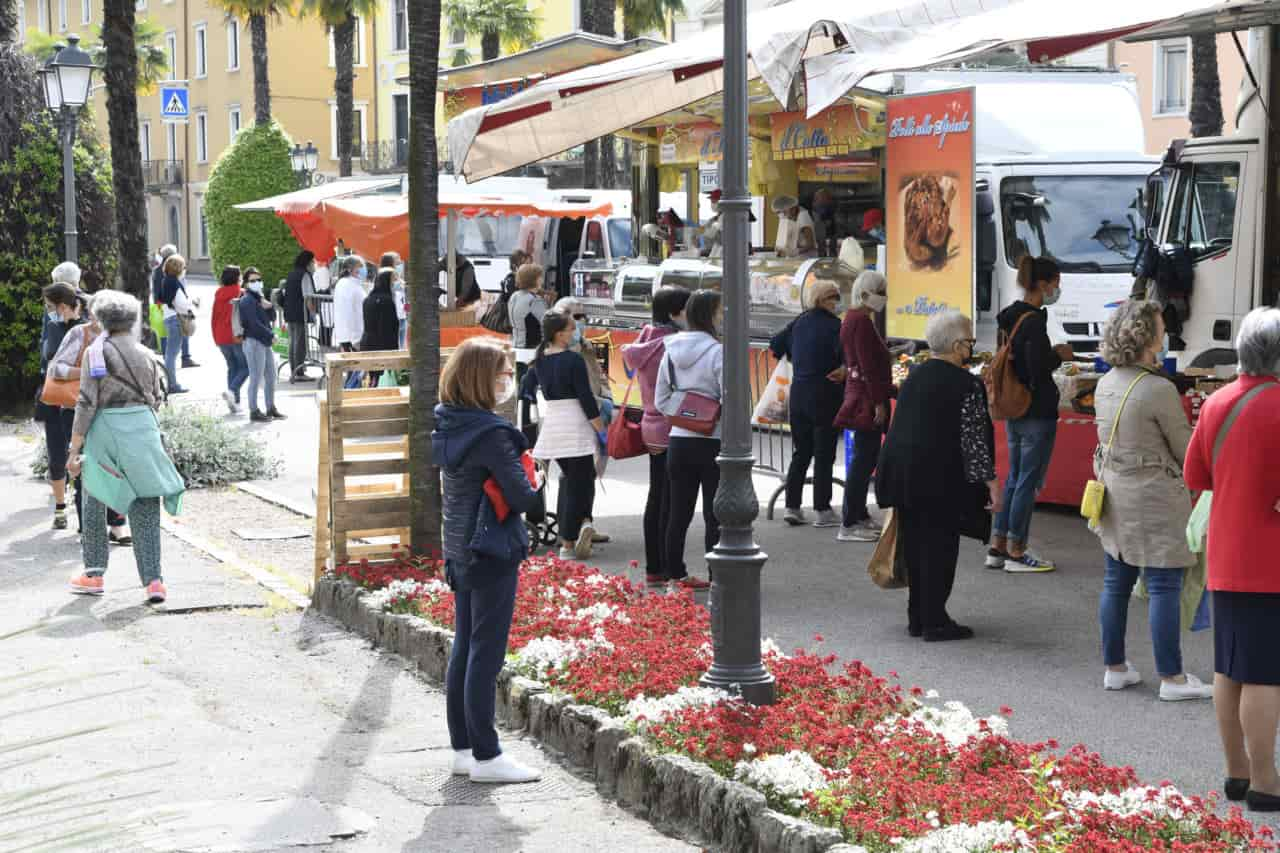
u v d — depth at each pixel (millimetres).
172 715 7316
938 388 8328
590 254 25781
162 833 5016
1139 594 7242
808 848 5070
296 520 13141
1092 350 15664
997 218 15805
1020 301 10000
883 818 5125
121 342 9680
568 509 10852
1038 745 5801
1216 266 14398
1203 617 7246
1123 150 16484
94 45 52375
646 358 9906
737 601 6699
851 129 16172
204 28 67688
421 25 9523
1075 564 10383
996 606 9250
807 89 9820
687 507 9641
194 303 24109
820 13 10617
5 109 20297
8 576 10727
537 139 14148
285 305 25203
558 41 18953
